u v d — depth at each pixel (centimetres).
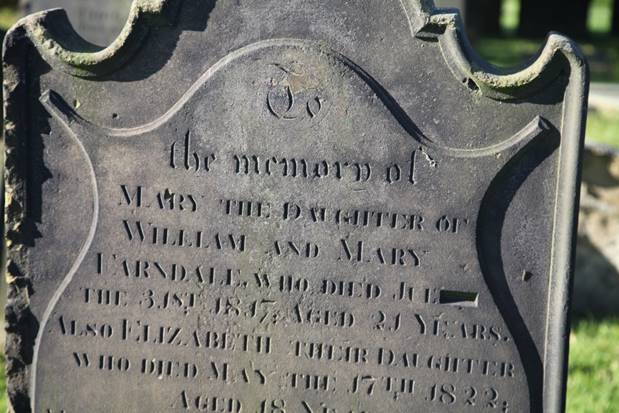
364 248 437
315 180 433
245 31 425
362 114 425
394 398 448
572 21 2481
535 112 421
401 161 428
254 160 434
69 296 452
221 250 443
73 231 449
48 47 430
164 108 434
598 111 1306
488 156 424
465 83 420
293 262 441
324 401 452
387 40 420
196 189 438
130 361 456
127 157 438
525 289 436
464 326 439
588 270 717
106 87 434
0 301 654
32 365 463
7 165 443
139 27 424
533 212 430
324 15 421
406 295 439
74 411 463
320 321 445
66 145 441
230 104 430
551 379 441
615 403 577
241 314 448
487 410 446
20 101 438
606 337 674
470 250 432
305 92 426
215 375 455
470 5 2184
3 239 664
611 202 709
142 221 443
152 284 448
